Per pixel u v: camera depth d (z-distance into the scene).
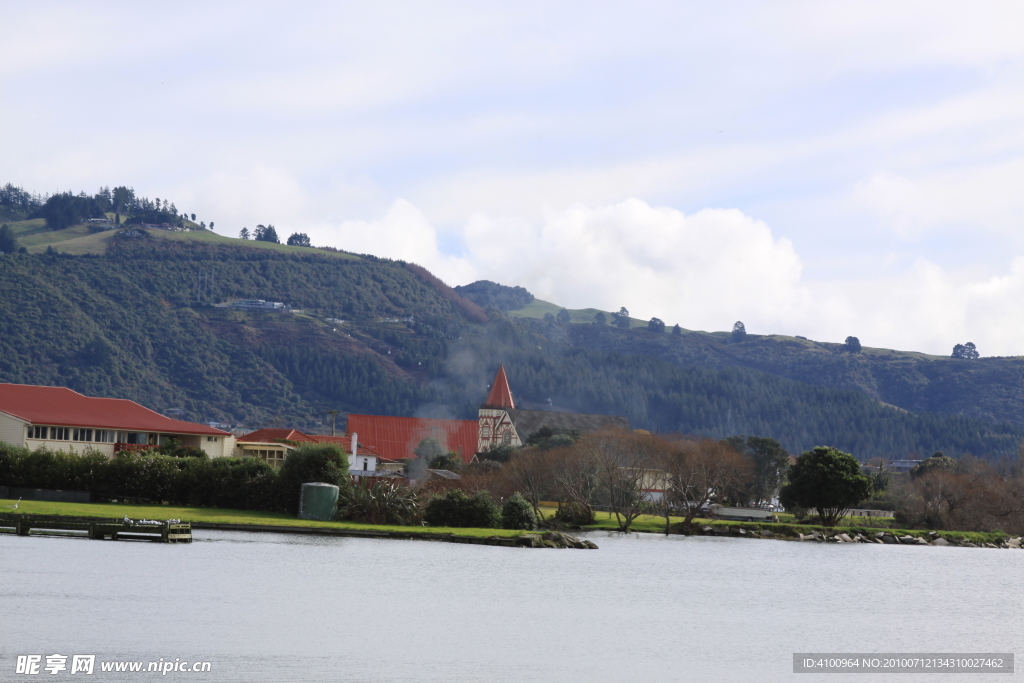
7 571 51.88
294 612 45.62
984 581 82.81
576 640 43.81
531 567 73.44
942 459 198.50
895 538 136.50
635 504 131.38
